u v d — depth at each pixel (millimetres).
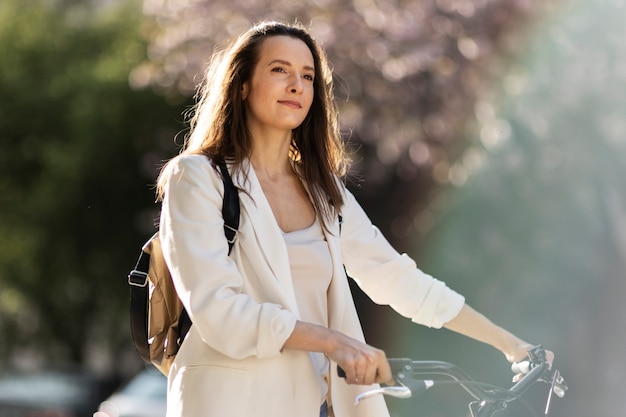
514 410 5543
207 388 5324
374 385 5730
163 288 5711
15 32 43344
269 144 5863
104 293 43969
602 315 28875
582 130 26734
